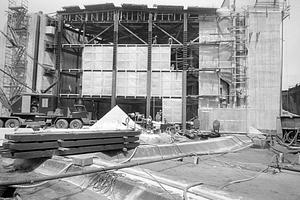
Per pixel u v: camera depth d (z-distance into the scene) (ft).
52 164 29.48
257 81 108.47
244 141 76.95
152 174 24.40
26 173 28.89
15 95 106.22
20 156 28.94
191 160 43.09
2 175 27.86
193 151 52.39
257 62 109.29
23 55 116.98
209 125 106.73
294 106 167.43
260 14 110.52
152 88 112.88
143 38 144.25
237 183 27.55
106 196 21.50
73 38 132.16
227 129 105.50
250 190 24.76
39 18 118.42
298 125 78.33
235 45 111.14
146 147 45.57
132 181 22.18
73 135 35.55
